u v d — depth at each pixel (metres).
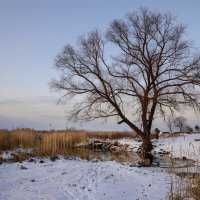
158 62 39.91
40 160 20.88
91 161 21.98
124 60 41.00
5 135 26.47
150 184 14.35
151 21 40.66
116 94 40.03
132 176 15.88
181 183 11.88
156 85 39.91
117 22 41.53
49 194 12.45
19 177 15.30
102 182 14.51
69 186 13.72
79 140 32.06
